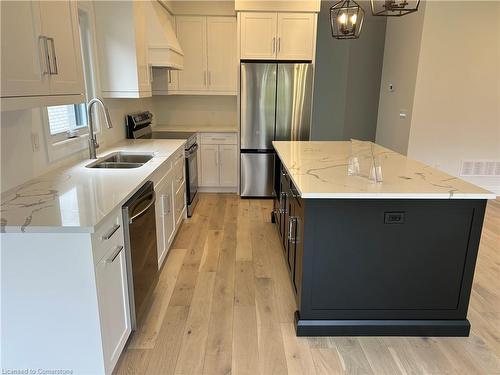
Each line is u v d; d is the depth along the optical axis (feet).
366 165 8.60
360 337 7.23
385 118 18.58
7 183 6.49
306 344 6.98
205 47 16.12
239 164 16.35
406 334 7.25
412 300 7.16
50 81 6.15
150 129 15.15
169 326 7.45
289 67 14.94
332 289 7.08
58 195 6.19
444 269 7.00
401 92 16.78
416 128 15.87
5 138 6.41
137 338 7.07
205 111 17.93
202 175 16.85
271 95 15.26
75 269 5.07
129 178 7.36
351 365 6.44
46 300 5.20
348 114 20.07
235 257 10.61
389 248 6.88
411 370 6.34
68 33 6.77
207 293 8.71
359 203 6.62
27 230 4.82
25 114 6.97
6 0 4.99
